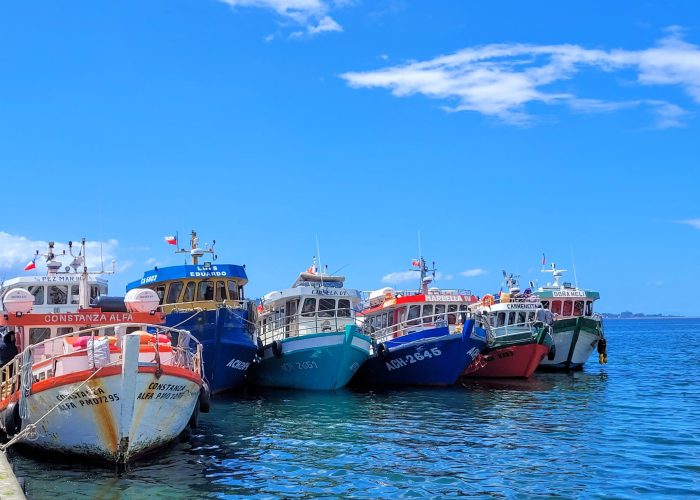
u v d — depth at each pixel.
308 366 31.48
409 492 16.03
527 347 36.84
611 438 21.86
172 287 31.17
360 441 21.23
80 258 29.86
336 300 33.59
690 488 16.30
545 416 25.97
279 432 22.53
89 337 18.73
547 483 16.72
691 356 64.19
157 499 15.24
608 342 102.44
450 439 21.62
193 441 21.05
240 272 31.88
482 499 15.55
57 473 17.14
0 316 21.36
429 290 37.97
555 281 49.34
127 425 17.20
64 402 17.38
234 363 29.59
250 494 15.77
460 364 33.59
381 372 34.34
